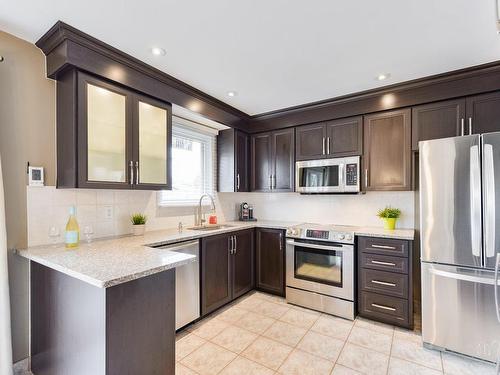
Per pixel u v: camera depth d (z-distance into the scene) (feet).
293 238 9.67
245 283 10.32
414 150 8.28
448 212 6.45
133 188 7.00
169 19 5.12
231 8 4.80
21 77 5.89
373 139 9.02
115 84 6.62
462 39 5.75
